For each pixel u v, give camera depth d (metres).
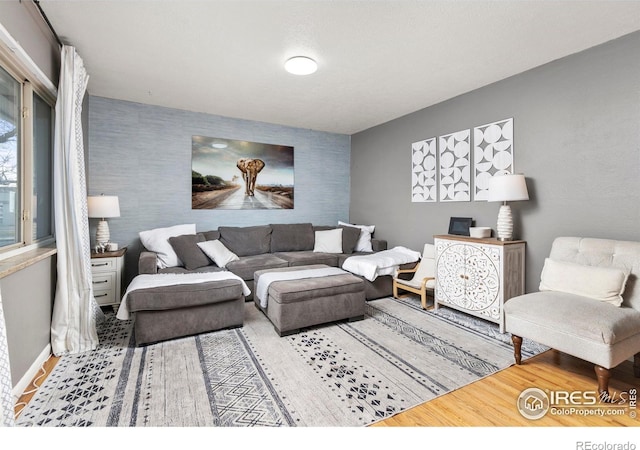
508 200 2.89
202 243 3.75
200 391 1.86
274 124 4.83
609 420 1.63
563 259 2.45
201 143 4.29
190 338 2.62
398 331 2.80
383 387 1.92
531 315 2.09
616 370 2.15
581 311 1.92
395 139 4.56
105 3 2.00
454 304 3.19
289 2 1.99
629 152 2.36
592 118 2.54
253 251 4.31
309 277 3.10
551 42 2.47
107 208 3.28
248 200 4.66
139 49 2.58
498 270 2.79
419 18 2.15
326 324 2.96
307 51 2.60
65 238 2.36
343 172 5.50
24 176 2.14
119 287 3.33
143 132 3.92
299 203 5.10
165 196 4.07
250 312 3.28
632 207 2.35
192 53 2.64
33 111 2.30
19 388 1.82
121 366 2.15
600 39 2.43
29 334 1.97
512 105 3.09
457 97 3.64
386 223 4.77
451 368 2.16
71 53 2.36
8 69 1.92
